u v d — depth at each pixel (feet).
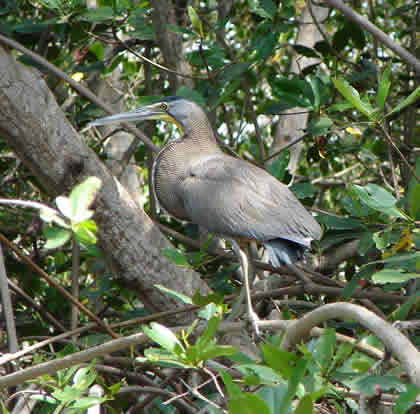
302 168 47.29
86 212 13.57
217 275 29.78
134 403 25.34
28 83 24.66
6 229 33.86
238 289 30.50
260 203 28.25
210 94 31.96
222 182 29.32
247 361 16.30
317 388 14.07
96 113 33.68
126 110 41.81
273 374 14.21
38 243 36.55
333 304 15.33
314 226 27.96
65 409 18.61
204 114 32.81
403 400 11.75
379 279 17.25
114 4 28.60
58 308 32.60
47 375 18.66
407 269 23.07
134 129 32.17
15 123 24.58
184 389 23.98
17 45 25.88
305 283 27.55
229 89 29.89
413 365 12.26
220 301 20.35
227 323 20.90
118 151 41.32
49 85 33.76
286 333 17.30
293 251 28.14
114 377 26.45
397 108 21.17
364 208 25.61
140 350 27.17
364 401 13.15
